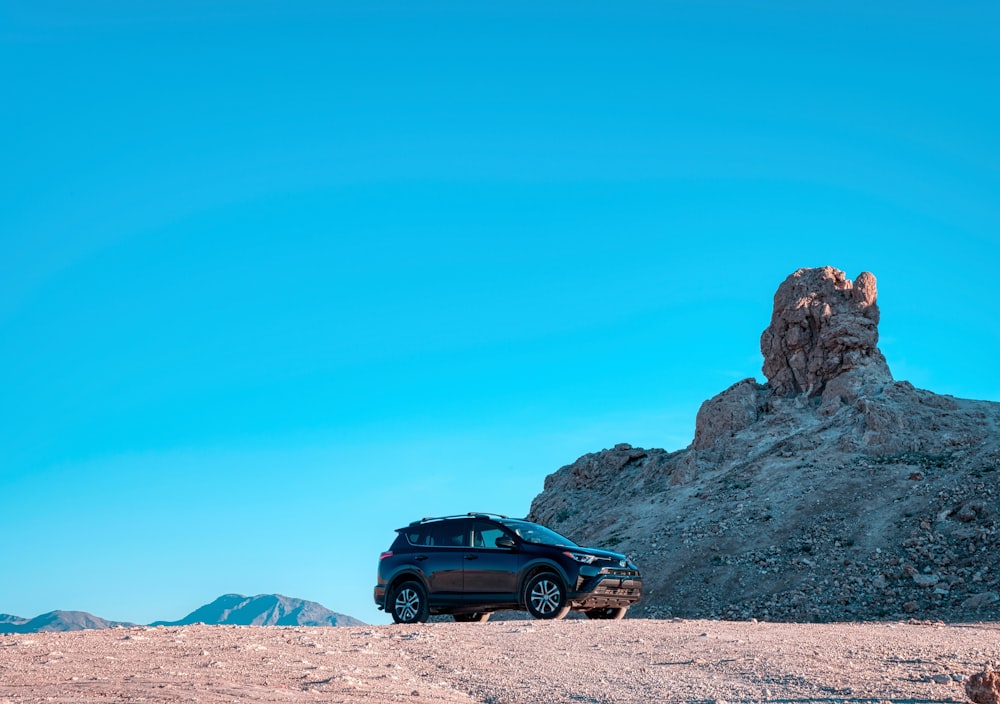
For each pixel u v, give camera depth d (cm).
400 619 1986
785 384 5069
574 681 1142
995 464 3812
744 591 3409
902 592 3120
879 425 4344
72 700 925
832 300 5072
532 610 1877
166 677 1093
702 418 5172
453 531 2008
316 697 1006
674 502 4569
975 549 3241
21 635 1517
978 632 1630
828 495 3984
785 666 1176
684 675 1160
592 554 1903
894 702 964
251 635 1548
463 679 1171
